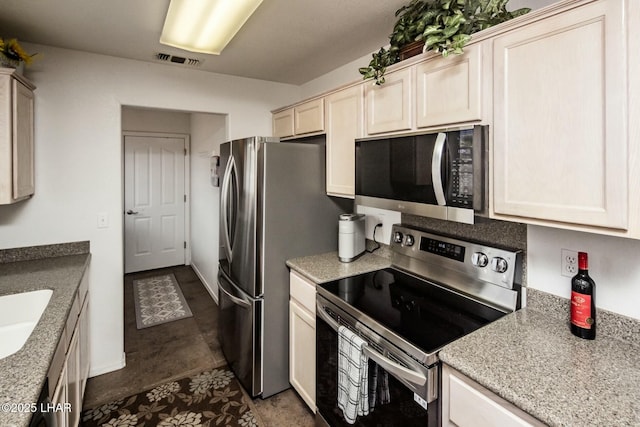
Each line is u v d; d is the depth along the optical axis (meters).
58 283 1.75
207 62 2.52
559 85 1.01
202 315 3.42
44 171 2.19
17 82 1.82
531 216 1.11
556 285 1.35
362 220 2.27
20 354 1.07
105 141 2.37
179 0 1.55
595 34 0.93
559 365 1.03
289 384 2.27
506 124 1.17
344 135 2.03
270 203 2.09
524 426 0.89
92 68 2.31
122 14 1.76
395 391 1.30
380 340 1.35
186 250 5.12
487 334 1.23
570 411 0.83
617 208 0.90
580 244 1.26
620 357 1.07
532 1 1.37
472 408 1.03
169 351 2.74
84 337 2.06
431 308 1.50
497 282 1.50
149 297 3.85
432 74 1.44
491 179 1.23
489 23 1.29
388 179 1.61
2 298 1.59
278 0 1.65
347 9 1.73
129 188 4.62
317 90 2.93
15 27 1.90
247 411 2.06
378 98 1.75
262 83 3.01
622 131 0.88
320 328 1.79
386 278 1.88
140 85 2.48
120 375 2.41
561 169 1.02
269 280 2.13
